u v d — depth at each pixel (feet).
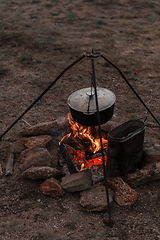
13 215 11.93
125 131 13.11
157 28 38.45
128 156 12.51
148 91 22.82
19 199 12.73
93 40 33.83
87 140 14.38
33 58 29.09
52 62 28.25
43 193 12.84
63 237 10.87
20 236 10.95
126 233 11.03
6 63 27.94
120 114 19.60
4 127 18.03
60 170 14.25
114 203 12.41
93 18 42.39
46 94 22.41
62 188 12.78
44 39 33.37
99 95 12.86
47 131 16.40
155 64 27.96
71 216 11.84
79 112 12.27
